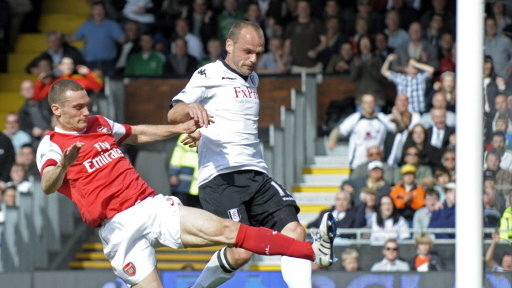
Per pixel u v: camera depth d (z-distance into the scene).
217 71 17.19
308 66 36.00
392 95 33.97
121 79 36.03
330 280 27.00
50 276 27.77
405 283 26.75
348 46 35.53
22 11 40.53
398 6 35.62
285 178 33.59
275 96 35.72
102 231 16.55
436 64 34.00
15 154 32.72
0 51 39.47
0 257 30.05
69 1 42.00
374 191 29.86
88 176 16.38
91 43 37.44
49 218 31.17
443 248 28.69
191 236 16.11
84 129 16.59
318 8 36.88
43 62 35.47
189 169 31.45
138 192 16.48
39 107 33.59
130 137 17.06
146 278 16.47
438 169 30.62
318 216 30.41
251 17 36.84
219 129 17.20
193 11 37.66
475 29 14.42
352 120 32.69
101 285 27.59
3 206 30.83
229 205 17.31
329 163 34.19
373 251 28.97
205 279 17.98
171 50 37.31
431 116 32.06
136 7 38.28
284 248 15.85
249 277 26.78
